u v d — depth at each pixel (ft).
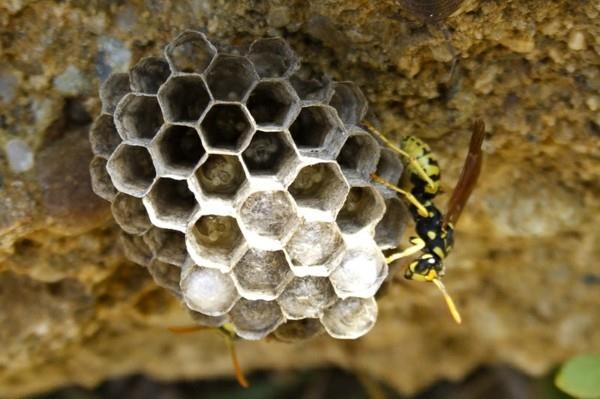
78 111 0.58
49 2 0.56
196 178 0.54
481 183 0.61
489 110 0.58
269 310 0.55
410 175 0.58
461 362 0.73
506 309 0.69
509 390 0.75
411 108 0.58
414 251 0.57
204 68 0.55
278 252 0.54
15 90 0.57
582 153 0.59
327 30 0.56
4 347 0.64
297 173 0.54
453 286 0.66
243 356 0.72
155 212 0.54
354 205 0.55
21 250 0.60
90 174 0.57
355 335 0.55
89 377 0.71
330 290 0.55
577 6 0.55
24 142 0.58
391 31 0.56
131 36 0.57
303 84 0.56
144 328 0.67
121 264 0.62
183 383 0.76
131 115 0.54
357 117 0.55
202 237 0.55
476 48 0.56
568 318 0.69
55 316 0.63
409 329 0.70
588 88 0.57
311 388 0.76
